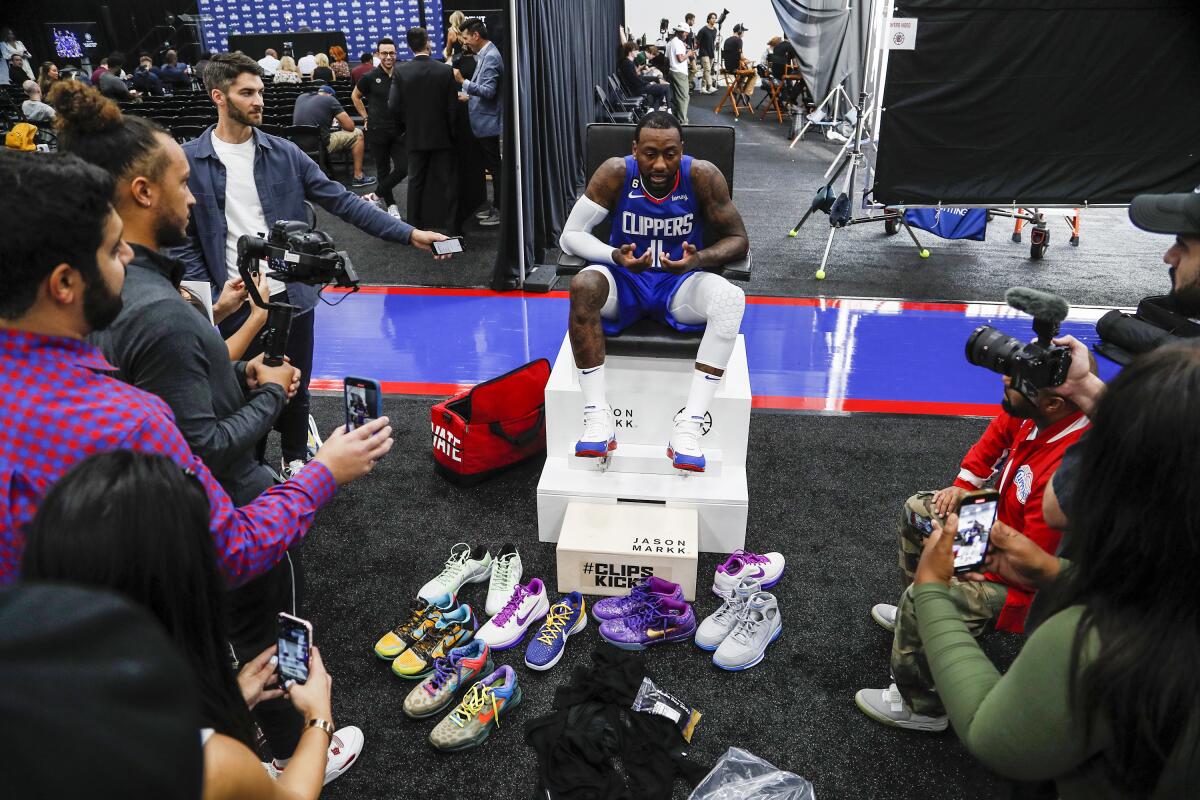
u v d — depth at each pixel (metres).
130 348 1.41
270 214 2.72
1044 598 1.21
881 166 4.99
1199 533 0.75
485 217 6.73
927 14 4.61
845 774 1.96
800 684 2.23
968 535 1.24
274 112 9.10
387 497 3.09
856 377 4.13
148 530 0.84
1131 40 4.61
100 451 0.92
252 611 1.69
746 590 2.39
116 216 1.07
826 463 3.33
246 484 1.70
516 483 3.19
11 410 0.99
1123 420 0.79
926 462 3.34
